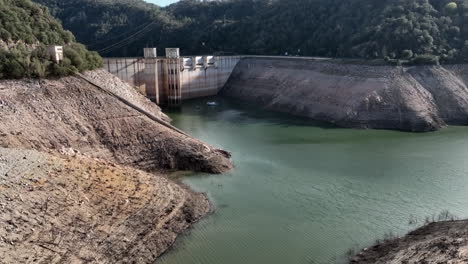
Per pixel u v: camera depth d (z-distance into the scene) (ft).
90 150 183.93
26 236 107.34
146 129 203.51
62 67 209.15
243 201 159.43
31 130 172.45
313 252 124.98
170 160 191.93
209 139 243.40
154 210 138.21
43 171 134.72
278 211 151.43
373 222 142.31
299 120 297.33
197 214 145.38
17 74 191.31
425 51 322.96
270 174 187.52
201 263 119.34
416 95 286.66
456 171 190.49
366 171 191.52
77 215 121.90
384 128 273.33
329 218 146.00
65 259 106.52
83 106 201.67
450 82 302.04
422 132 265.34
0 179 122.93
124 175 153.69
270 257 122.52
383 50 328.29
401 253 112.88
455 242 108.78
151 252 121.70
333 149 226.38
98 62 252.21
